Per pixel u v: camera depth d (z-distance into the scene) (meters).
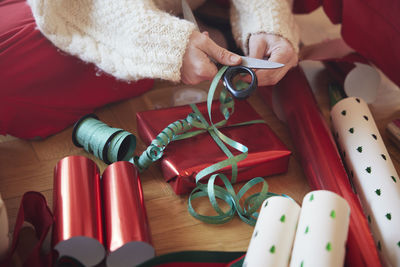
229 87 0.91
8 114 1.09
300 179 1.09
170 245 0.92
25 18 1.13
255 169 1.04
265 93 1.28
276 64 0.92
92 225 0.80
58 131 1.19
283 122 1.26
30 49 1.09
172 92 1.35
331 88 1.35
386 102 1.33
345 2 1.25
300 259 0.74
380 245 0.86
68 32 1.08
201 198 1.02
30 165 1.10
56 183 0.88
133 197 0.86
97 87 1.22
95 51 1.06
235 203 0.97
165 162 1.01
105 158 1.05
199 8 1.33
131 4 1.00
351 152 1.02
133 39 1.00
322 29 1.64
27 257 0.79
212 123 1.04
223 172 1.00
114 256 0.79
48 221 0.85
